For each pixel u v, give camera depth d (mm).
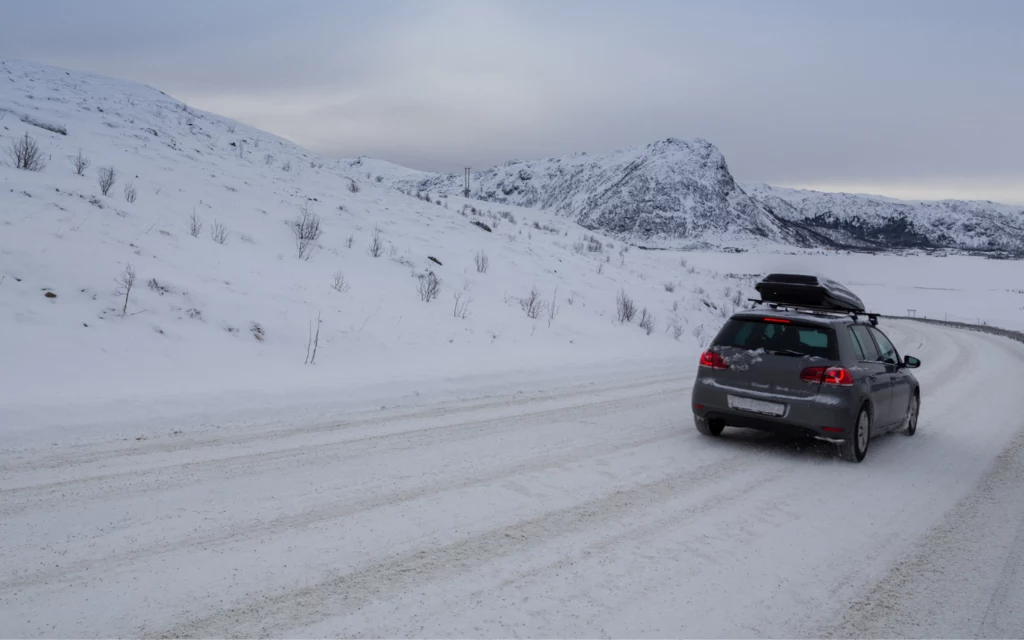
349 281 15477
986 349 24328
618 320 19531
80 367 8289
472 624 3398
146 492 5062
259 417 7629
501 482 5840
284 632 3230
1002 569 4461
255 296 12531
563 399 10102
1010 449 8297
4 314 8992
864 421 7410
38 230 11805
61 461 5633
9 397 6820
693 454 7234
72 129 22297
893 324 41875
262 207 19734
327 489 5395
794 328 7531
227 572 3836
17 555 3885
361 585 3773
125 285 10836
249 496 5121
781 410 7254
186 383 8484
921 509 5723
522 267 22594
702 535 4824
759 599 3855
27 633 3076
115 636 3105
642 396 10781
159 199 16766
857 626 3611
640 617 3559
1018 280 94438
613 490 5785
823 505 5691
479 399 9648
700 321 24297
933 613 3801
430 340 13203
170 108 33469
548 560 4246
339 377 9750
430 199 36188
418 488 5551
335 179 30422
